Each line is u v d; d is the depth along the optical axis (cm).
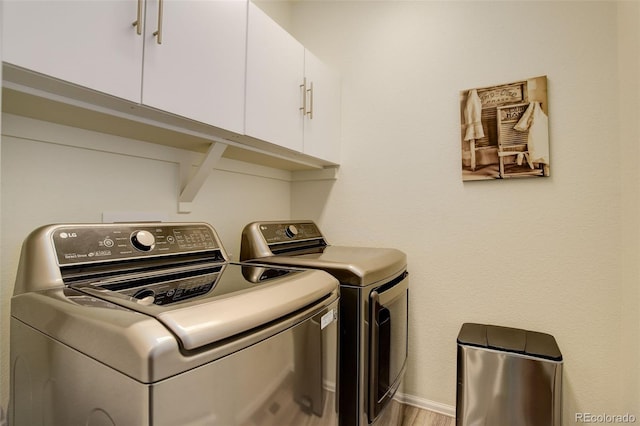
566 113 153
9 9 67
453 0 180
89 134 111
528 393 133
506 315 165
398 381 148
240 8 127
